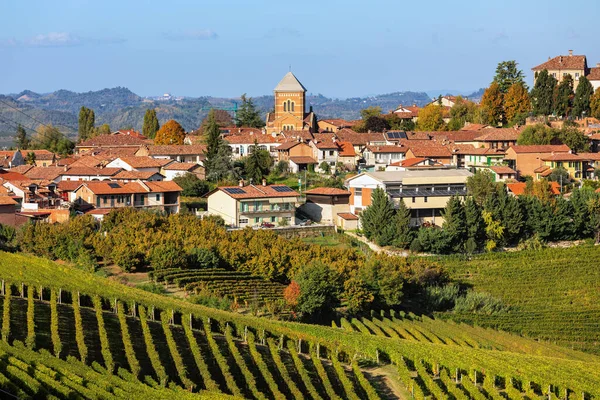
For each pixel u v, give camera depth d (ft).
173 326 376.48
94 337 343.67
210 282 469.57
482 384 361.71
